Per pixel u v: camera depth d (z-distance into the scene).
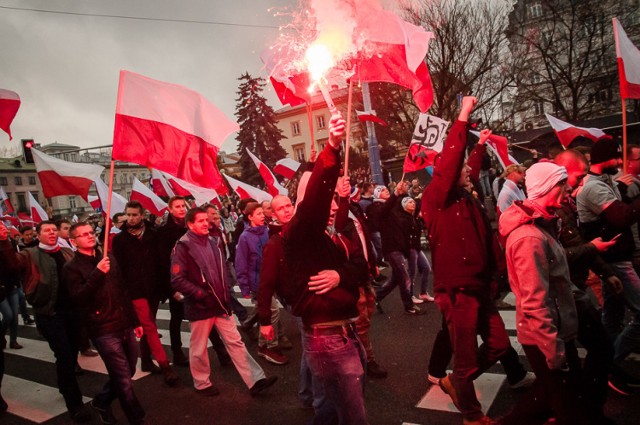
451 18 21.72
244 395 4.45
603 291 3.88
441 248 3.11
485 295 3.12
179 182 8.59
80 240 3.89
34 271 4.29
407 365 4.60
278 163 9.92
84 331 6.27
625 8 26.31
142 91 4.27
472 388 3.11
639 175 4.43
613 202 3.50
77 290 3.73
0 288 4.82
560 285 2.66
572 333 2.67
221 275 4.39
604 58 26.55
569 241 3.35
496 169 16.16
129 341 3.98
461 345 3.06
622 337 3.47
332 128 2.18
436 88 22.84
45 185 5.68
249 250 5.80
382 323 6.13
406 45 3.60
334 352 2.47
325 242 2.58
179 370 5.37
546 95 28.47
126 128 4.14
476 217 3.11
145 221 5.40
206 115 4.50
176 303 5.44
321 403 2.69
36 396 5.14
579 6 25.69
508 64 23.59
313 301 2.48
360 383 2.49
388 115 24.59
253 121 44.66
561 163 3.43
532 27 25.34
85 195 5.79
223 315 4.40
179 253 4.36
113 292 3.88
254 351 5.75
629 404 3.38
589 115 27.33
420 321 6.02
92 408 4.62
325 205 2.34
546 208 2.55
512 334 5.13
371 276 4.21
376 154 14.86
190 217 4.39
